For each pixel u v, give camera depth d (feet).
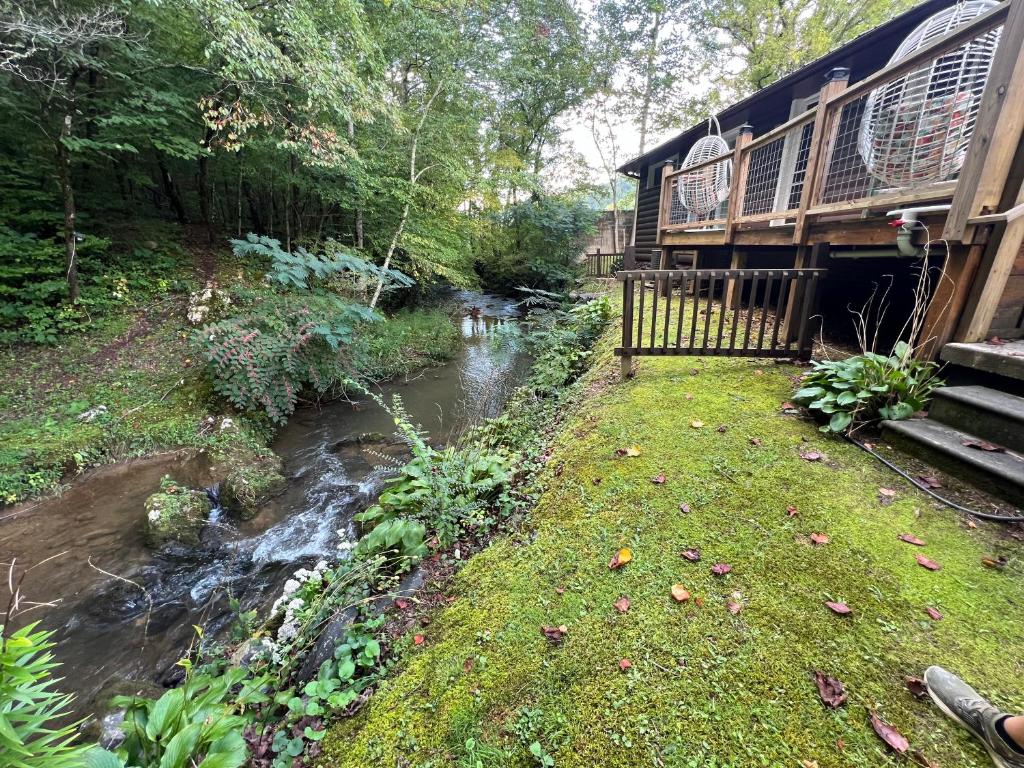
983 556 5.87
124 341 18.33
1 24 13.67
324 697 5.31
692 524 7.16
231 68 17.11
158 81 19.97
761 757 3.95
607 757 4.13
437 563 7.80
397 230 29.91
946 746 3.88
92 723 6.69
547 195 57.06
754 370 13.00
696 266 23.79
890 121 9.19
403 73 31.65
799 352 12.91
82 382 16.11
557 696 4.79
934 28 9.98
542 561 6.91
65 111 17.31
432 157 30.25
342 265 21.15
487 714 4.76
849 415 8.86
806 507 7.17
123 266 21.43
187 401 16.31
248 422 16.66
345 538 11.53
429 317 33.09
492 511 9.00
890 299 14.92
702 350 12.66
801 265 12.90
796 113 22.77
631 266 36.94
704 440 9.50
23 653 3.12
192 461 14.16
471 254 42.47
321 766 4.66
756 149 14.76
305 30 18.34
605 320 22.61
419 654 5.81
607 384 13.70
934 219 8.44
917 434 7.89
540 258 51.08
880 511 6.90
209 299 20.75
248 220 31.37
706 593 5.82
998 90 6.89
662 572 6.27
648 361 14.69
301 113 22.00
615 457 9.31
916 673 4.53
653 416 10.81
